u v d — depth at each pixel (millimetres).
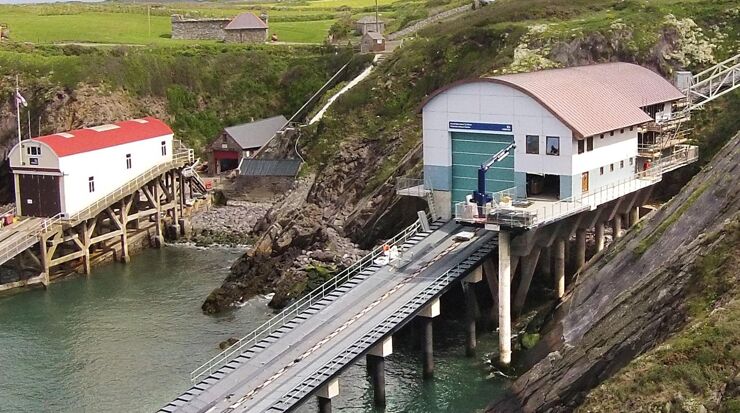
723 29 88938
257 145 110688
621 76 73938
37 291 77375
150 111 116438
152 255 89000
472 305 58812
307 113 113438
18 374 59375
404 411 51938
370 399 53906
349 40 130375
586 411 37656
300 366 49188
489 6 111438
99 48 126312
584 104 63719
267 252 75312
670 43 88375
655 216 54094
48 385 57562
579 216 61844
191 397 47250
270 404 45812
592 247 69375
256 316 69125
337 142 94062
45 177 81688
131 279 80562
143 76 118125
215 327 67062
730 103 77875
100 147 84875
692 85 79562
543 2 102625
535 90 61906
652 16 91250
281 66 123188
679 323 41156
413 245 63312
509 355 56594
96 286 78500
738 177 48406
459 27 101938
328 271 71562
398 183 74438
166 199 95688
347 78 116562
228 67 123438
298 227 76312
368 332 51750
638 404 36406
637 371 37812
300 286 70688
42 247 78312
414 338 61031
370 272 60000
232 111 120375
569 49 88375
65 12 173125
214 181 105375
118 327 67625
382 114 94750
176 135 116812
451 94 64875
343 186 88875
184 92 120000
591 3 101125
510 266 58594
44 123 109750
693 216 49500
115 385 57219
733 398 34531
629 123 64750
